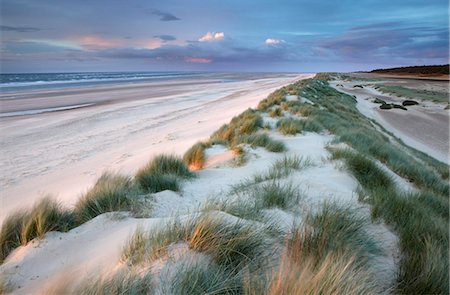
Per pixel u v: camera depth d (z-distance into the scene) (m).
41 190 7.09
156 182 4.86
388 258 2.73
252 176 5.52
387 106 28.23
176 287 1.91
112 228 3.23
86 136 13.13
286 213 3.41
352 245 2.67
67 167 8.95
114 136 13.14
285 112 14.25
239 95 34.34
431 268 2.41
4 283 2.36
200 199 4.47
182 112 20.62
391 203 3.73
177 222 2.77
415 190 5.58
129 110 21.44
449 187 6.65
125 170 8.05
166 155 6.18
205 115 19.06
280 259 2.37
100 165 8.95
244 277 1.99
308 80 51.66
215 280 1.98
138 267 2.17
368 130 12.98
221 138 9.51
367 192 4.35
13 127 14.88
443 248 2.81
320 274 1.91
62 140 12.42
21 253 2.82
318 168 5.61
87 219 3.61
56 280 2.26
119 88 44.59
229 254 2.28
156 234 2.54
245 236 2.43
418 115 24.59
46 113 19.55
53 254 2.78
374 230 3.22
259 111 15.12
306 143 8.27
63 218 3.55
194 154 7.47
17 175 8.28
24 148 11.16
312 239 2.62
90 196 4.05
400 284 2.37
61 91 37.12
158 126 15.44
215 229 2.47
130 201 3.94
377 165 5.84
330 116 14.15
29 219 3.27
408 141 16.05
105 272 2.24
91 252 2.72
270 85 56.62
